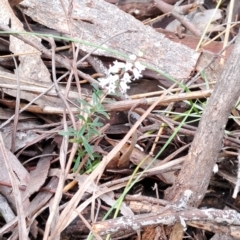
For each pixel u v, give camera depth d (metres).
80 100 0.34
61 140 0.36
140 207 0.33
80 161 0.35
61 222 0.30
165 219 0.29
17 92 0.36
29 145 0.36
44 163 0.35
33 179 0.34
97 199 0.33
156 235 0.30
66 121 0.36
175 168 0.35
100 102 0.34
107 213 0.31
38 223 0.33
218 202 0.36
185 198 0.30
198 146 0.30
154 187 0.34
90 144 0.36
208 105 0.31
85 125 0.33
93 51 0.39
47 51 0.40
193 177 0.30
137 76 0.36
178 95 0.37
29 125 0.38
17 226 0.31
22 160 0.37
